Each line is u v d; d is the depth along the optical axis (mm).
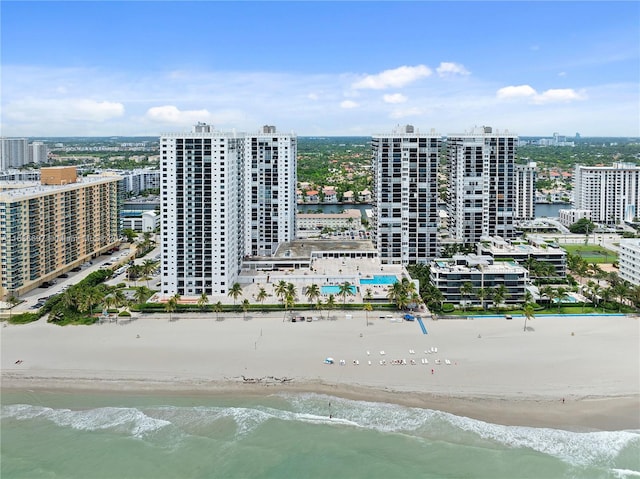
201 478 130375
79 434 146750
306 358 183125
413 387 164750
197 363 180625
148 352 188875
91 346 194000
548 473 130000
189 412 155750
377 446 140500
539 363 177750
